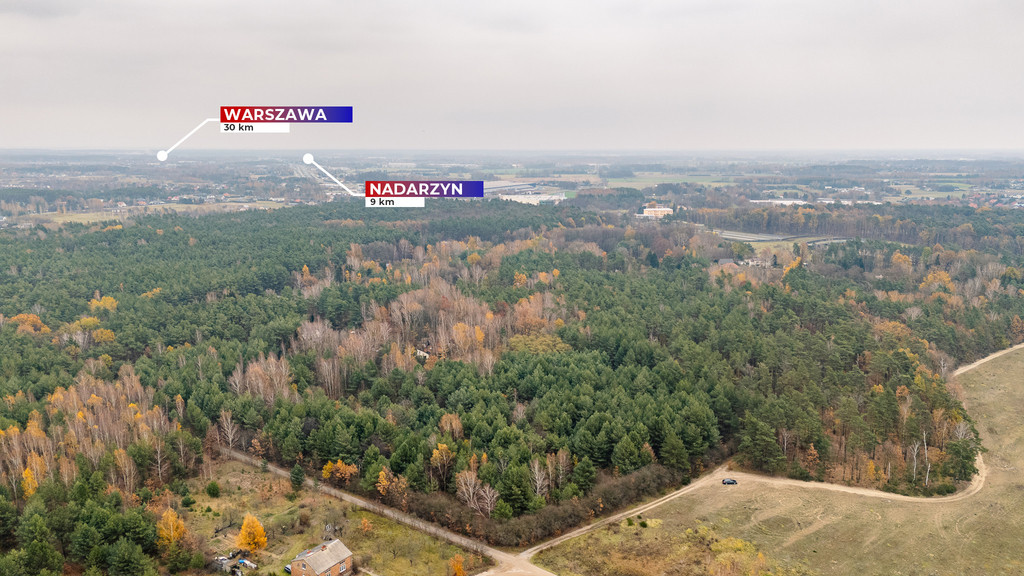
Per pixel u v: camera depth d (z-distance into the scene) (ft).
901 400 538.47
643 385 538.88
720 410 507.71
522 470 412.57
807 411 500.33
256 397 529.45
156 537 373.61
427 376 576.61
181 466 457.27
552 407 494.59
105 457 433.89
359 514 419.95
